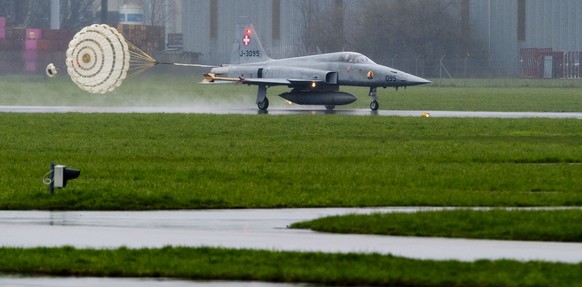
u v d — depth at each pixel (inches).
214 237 2839.6
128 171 4365.2
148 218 3233.3
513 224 2942.9
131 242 2755.9
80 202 3513.8
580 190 3848.4
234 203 3508.9
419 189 3846.0
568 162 4987.7
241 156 5088.6
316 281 2285.9
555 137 6481.3
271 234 2891.2
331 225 2977.4
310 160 4911.4
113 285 2282.2
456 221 2994.6
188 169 4436.5
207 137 6373.0
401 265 2374.5
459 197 3619.6
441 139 6323.8
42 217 3260.3
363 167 4562.0
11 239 2807.6
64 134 6505.9
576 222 2965.1
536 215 3090.6
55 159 4894.2
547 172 4404.5
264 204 3503.9
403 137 6471.5
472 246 2684.5
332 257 2470.5
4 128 6943.9
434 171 4421.8
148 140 6067.9
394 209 3408.0
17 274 2384.4
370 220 3026.6
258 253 2529.5
